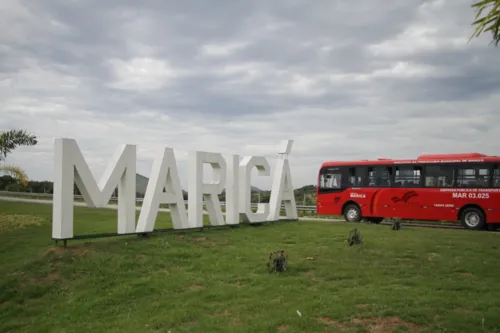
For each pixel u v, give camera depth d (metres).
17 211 26.81
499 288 9.82
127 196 14.94
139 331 8.10
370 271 11.57
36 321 9.05
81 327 8.59
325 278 11.05
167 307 9.30
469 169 21.14
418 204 22.30
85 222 23.02
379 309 8.32
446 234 17.56
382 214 23.34
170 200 16.61
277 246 15.09
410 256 13.23
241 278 11.13
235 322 8.25
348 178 24.70
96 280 10.89
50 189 52.03
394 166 23.27
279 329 7.75
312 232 18.20
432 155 22.52
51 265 11.56
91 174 13.65
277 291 9.95
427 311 8.07
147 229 15.52
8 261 13.76
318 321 7.95
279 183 22.56
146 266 12.06
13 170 22.36
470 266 11.84
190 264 12.48
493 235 17.31
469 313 7.98
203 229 18.11
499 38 5.51
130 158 15.00
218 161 18.91
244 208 20.22
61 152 12.92
